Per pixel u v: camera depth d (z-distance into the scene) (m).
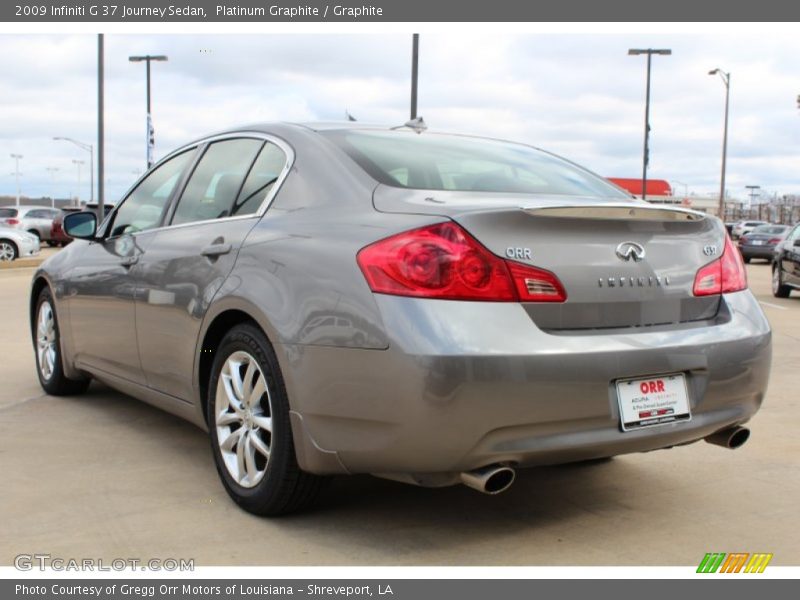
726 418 3.18
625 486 3.75
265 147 3.73
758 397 3.32
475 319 2.68
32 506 3.37
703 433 3.13
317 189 3.29
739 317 3.26
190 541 3.04
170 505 3.40
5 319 9.62
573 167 4.03
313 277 2.97
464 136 4.05
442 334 2.64
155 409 5.08
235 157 3.90
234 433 3.38
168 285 3.85
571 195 3.51
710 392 3.10
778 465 4.09
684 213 3.15
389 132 3.79
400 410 2.68
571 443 2.80
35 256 23.09
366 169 3.24
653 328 3.03
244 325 3.30
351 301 2.81
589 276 2.89
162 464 3.96
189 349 3.67
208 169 4.07
